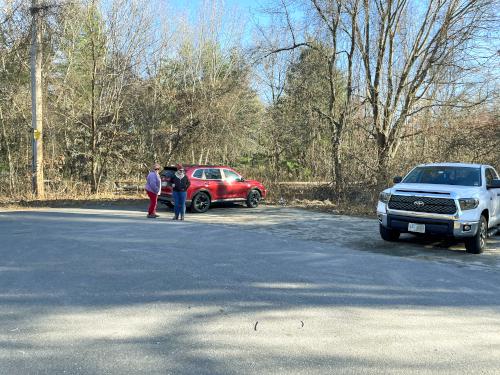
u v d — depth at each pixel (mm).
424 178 10273
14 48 21188
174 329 4574
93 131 21703
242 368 3709
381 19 18250
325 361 3873
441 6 17188
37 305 5262
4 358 3854
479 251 9016
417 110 17812
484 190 9492
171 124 24203
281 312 5156
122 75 22688
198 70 35812
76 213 14859
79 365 3729
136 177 25234
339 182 18500
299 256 8320
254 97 31469
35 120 19312
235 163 27375
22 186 20078
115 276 6590
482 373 3701
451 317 5121
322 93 21656
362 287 6293
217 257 8039
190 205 15562
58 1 19203
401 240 10406
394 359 3945
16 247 8688
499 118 17016
